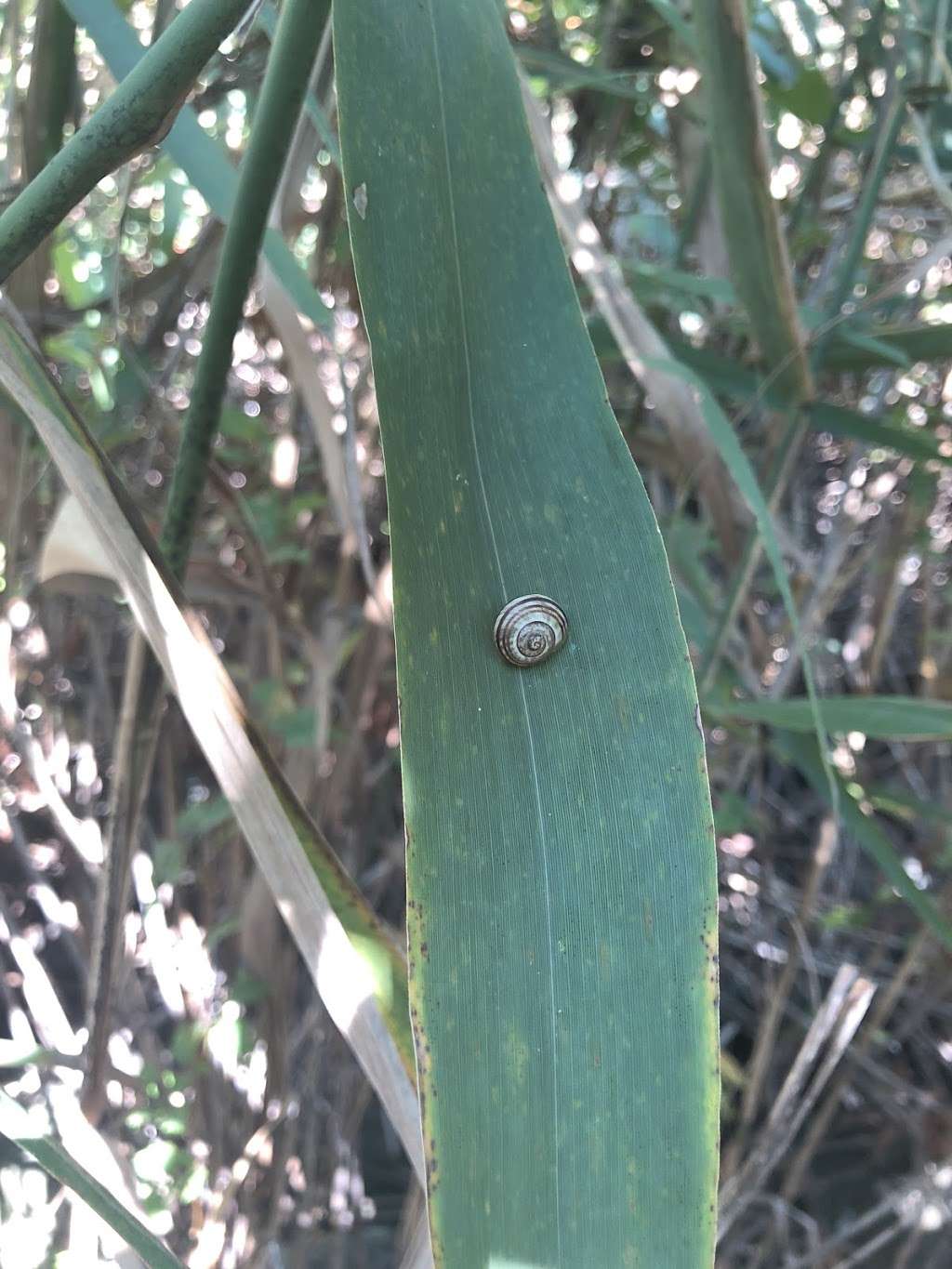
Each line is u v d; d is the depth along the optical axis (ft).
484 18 0.57
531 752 0.52
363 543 1.20
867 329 1.53
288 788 0.71
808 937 2.61
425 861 0.50
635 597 0.54
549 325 0.56
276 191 0.77
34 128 1.25
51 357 1.78
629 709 0.53
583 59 2.13
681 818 0.52
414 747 0.51
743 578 1.49
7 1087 1.93
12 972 2.51
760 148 1.10
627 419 2.06
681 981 0.51
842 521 2.06
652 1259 0.48
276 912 1.97
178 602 0.68
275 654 1.99
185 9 0.61
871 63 1.77
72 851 2.29
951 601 2.48
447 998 0.49
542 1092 0.49
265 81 0.71
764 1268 2.31
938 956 2.33
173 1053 2.09
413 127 0.55
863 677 2.41
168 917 2.33
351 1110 2.38
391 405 0.53
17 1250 1.79
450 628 0.53
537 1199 0.48
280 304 1.30
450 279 0.55
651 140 2.13
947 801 2.56
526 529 0.55
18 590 1.66
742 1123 1.90
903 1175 2.49
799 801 2.82
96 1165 1.02
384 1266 2.37
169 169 1.82
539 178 0.57
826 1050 2.44
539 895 0.51
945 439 2.12
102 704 2.31
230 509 1.49
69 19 1.18
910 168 2.07
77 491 0.66
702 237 1.81
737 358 1.93
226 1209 1.82
